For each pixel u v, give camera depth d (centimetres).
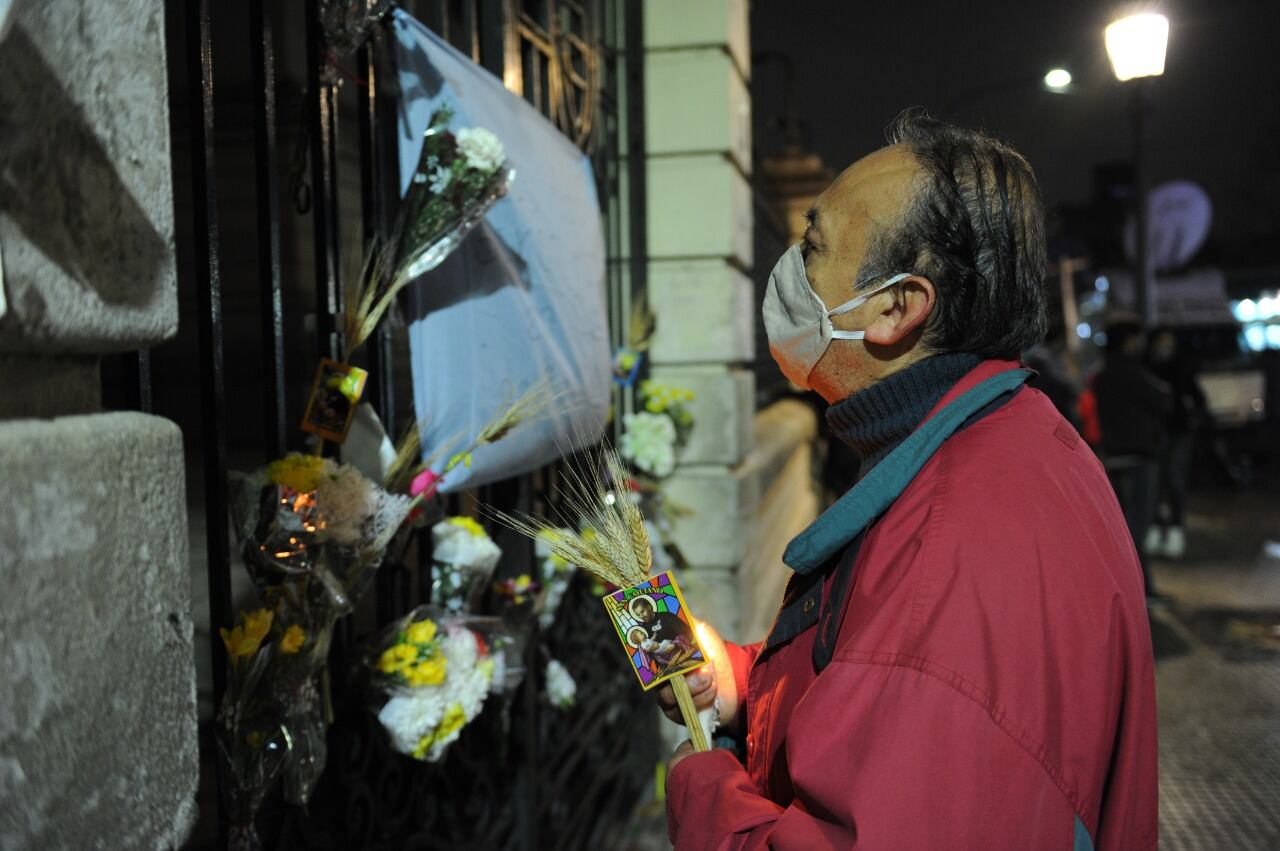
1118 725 108
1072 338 953
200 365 149
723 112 396
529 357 223
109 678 89
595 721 341
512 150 221
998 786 95
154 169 99
